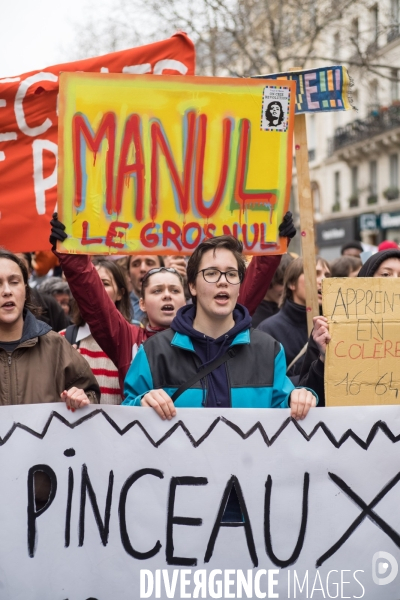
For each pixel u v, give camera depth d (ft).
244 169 11.39
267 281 11.76
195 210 11.33
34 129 13.33
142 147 11.15
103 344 11.23
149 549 9.68
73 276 10.89
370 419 9.92
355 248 27.17
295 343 14.40
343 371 10.03
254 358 9.86
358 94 83.25
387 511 9.89
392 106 76.74
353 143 91.71
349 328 10.05
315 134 105.40
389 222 86.94
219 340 9.77
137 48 14.11
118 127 11.08
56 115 13.37
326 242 101.19
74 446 9.73
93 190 11.00
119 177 11.07
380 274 12.57
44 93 13.35
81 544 9.65
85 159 11.00
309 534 9.79
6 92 13.28
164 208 11.25
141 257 18.02
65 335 13.65
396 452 9.93
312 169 106.83
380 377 10.05
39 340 10.41
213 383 9.73
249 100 11.33
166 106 11.18
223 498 9.73
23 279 10.20
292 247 70.64
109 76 11.00
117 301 14.56
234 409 9.70
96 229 11.02
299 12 54.54
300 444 9.82
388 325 10.08
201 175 11.32
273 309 17.30
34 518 9.64
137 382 9.86
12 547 9.59
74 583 9.62
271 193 11.44
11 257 10.13
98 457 9.72
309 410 9.83
